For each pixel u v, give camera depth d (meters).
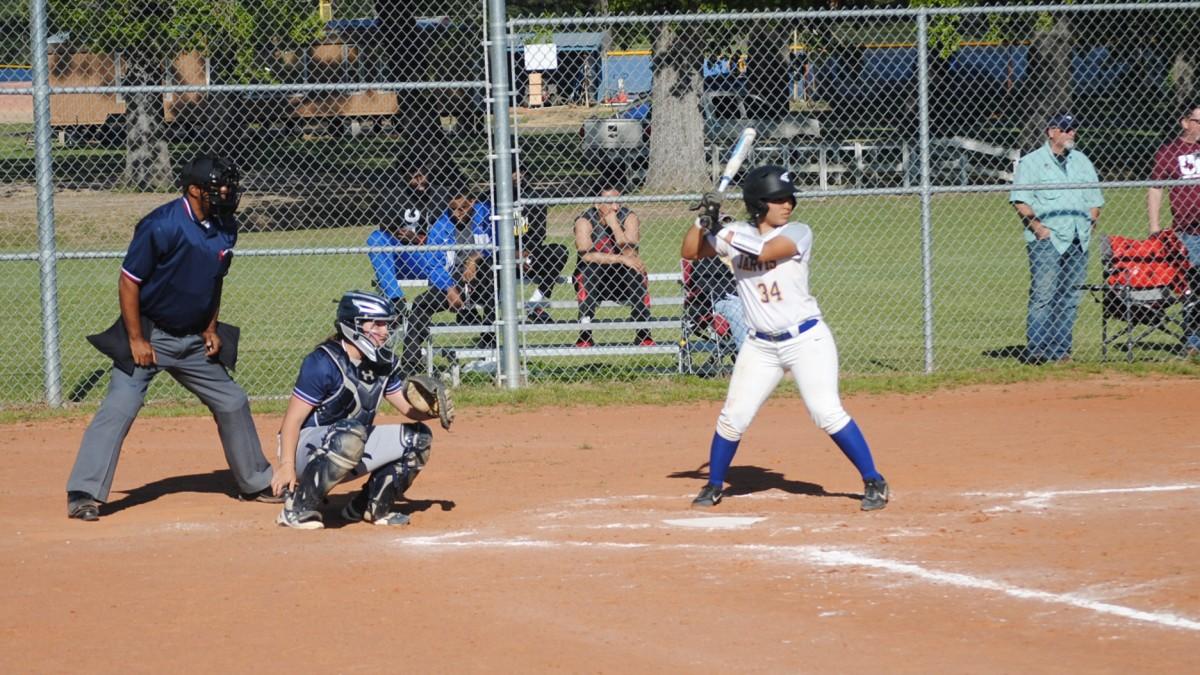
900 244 36.41
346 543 11.52
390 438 12.14
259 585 10.21
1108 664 8.06
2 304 29.62
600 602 9.52
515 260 19.41
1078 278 20.48
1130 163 49.44
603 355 20.98
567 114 54.09
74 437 17.03
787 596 9.56
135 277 12.38
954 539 11.03
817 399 12.17
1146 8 19.30
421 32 37.56
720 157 46.78
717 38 44.56
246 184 50.16
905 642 8.53
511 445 16.22
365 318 11.89
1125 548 10.60
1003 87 53.81
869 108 54.66
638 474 14.46
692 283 19.84
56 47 45.25
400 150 33.69
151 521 12.65
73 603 9.86
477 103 34.47
